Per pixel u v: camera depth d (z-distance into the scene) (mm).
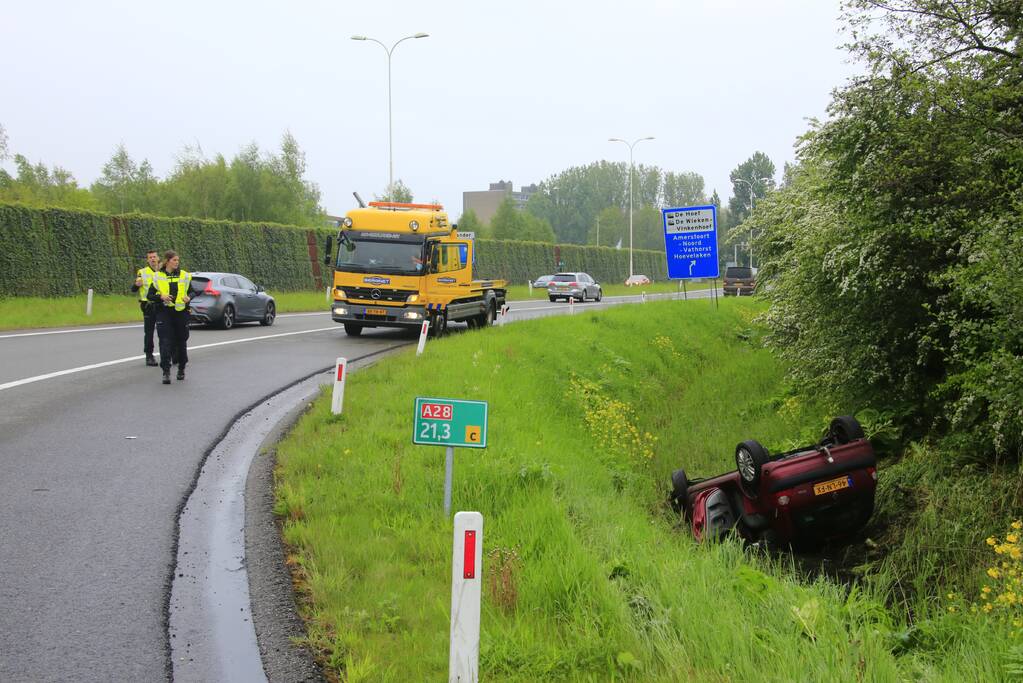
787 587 5988
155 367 15398
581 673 4527
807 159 13750
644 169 153500
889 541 8727
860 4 9539
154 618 5141
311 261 46719
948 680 4598
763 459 8508
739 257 105000
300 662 4645
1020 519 7848
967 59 9375
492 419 10438
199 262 39250
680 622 4984
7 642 4758
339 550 6125
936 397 10125
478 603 4199
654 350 21984
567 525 6617
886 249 9805
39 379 13398
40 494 7441
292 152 68312
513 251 68688
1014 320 7895
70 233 32375
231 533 6668
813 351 12273
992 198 9086
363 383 13133
